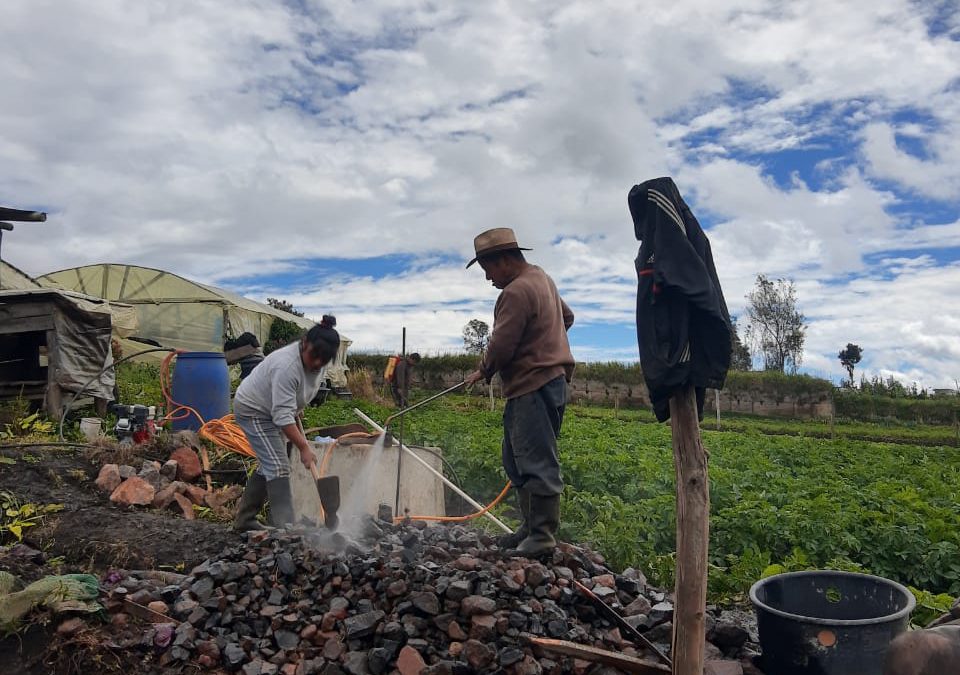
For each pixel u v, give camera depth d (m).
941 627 2.96
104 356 10.75
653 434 18.92
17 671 4.11
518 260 5.10
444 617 4.22
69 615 4.43
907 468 15.36
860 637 3.78
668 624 4.41
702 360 3.71
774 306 50.06
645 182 3.90
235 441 7.87
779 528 8.14
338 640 4.28
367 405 20.67
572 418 25.55
